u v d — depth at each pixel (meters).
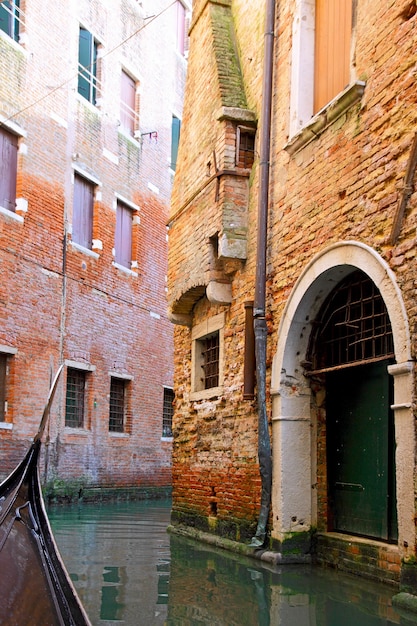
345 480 7.32
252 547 7.65
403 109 5.83
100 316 16.52
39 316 14.48
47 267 14.78
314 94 7.70
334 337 7.51
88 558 7.88
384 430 6.77
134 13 18.73
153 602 5.71
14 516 6.35
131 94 18.77
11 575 4.35
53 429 14.69
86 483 15.67
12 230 13.87
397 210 5.73
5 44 14.02
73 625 3.60
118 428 17.45
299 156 7.52
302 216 7.37
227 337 9.05
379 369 6.88
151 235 19.00
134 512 13.96
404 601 5.32
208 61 9.70
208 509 9.28
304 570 6.96
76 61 16.17
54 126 15.27
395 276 5.75
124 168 17.86
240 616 5.28
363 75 6.41
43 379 14.48
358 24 6.62
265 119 8.20
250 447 8.16
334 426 7.56
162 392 19.12
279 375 7.54
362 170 6.35
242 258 8.58
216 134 9.04
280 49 8.23
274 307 7.86
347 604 5.60
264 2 8.80
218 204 8.80
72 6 16.06
